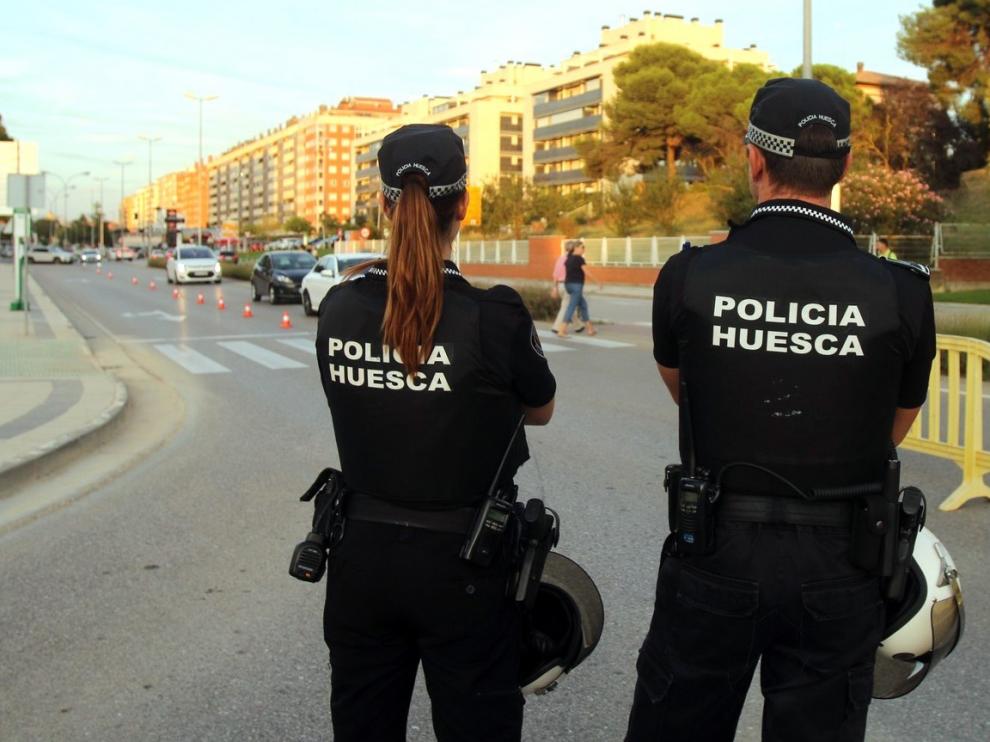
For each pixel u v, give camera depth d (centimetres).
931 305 196
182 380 1232
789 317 191
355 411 207
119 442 843
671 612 202
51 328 1847
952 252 3102
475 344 201
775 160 204
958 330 1481
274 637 409
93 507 625
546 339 1702
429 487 203
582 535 544
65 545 541
